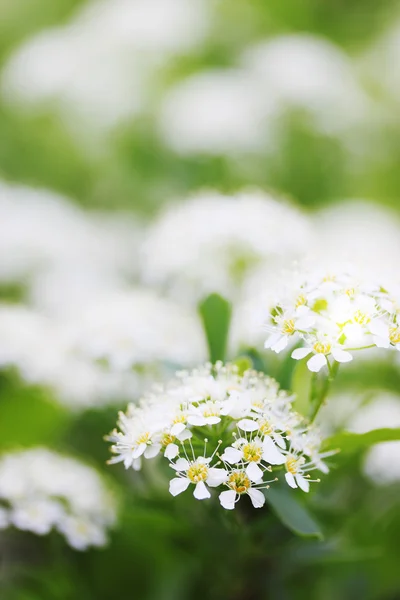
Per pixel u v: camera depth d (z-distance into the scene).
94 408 0.36
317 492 0.33
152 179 0.56
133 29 0.61
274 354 0.35
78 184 0.62
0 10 0.77
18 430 0.38
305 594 0.35
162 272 0.36
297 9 0.75
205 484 0.28
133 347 0.34
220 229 0.35
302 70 0.56
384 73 0.67
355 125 0.57
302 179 0.56
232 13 0.68
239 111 0.53
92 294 0.43
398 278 0.30
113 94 0.59
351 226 0.46
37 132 0.62
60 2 0.77
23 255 0.46
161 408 0.29
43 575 0.35
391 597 0.35
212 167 0.54
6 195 0.52
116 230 0.54
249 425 0.28
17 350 0.36
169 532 0.33
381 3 0.76
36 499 0.33
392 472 0.34
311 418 0.29
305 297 0.29
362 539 0.35
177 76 0.63
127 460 0.28
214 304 0.31
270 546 0.32
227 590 0.34
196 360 0.35
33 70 0.61
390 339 0.28
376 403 0.37
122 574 0.35
